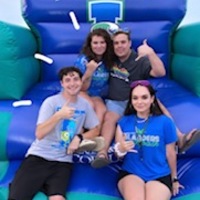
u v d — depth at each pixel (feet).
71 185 7.66
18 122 9.10
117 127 8.02
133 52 9.83
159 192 7.03
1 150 8.86
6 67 10.16
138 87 7.72
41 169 7.58
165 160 7.63
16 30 10.71
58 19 12.94
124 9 12.87
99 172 8.11
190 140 7.99
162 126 7.59
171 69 13.10
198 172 8.19
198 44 10.41
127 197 7.03
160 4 12.90
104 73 9.61
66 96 8.04
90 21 12.94
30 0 12.69
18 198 7.02
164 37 12.94
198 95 10.47
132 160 7.63
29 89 11.60
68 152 7.86
